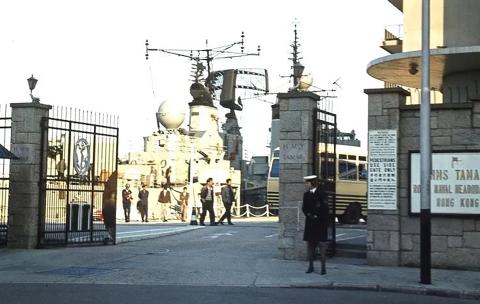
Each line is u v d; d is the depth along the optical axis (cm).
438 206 1338
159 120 4375
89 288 1067
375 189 1383
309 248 1250
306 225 1253
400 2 2466
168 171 3944
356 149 2695
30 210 1589
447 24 1919
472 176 1318
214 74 5209
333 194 1552
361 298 1008
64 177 1669
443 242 1332
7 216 1695
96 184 1781
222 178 4134
